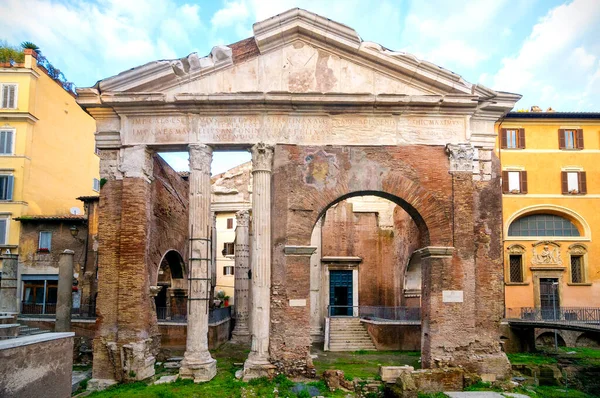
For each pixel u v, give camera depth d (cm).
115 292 2028
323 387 1842
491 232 2103
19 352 1222
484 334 2031
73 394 1858
